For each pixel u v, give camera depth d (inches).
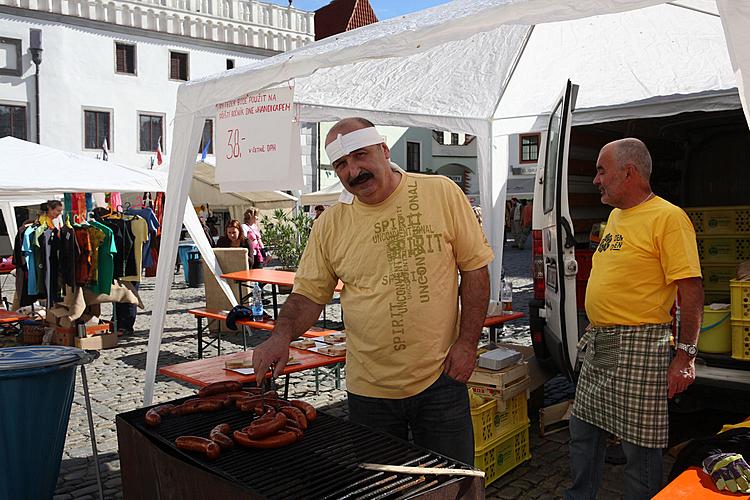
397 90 234.2
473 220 107.5
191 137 188.7
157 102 1040.2
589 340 118.5
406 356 103.3
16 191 363.6
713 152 228.5
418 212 103.5
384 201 104.3
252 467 87.0
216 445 91.0
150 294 569.6
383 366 105.1
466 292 106.0
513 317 233.1
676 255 106.1
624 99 241.0
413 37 127.4
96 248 335.9
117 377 276.7
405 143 1382.9
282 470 85.9
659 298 109.3
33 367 133.2
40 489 139.3
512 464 164.6
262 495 77.4
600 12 105.1
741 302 149.6
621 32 206.2
